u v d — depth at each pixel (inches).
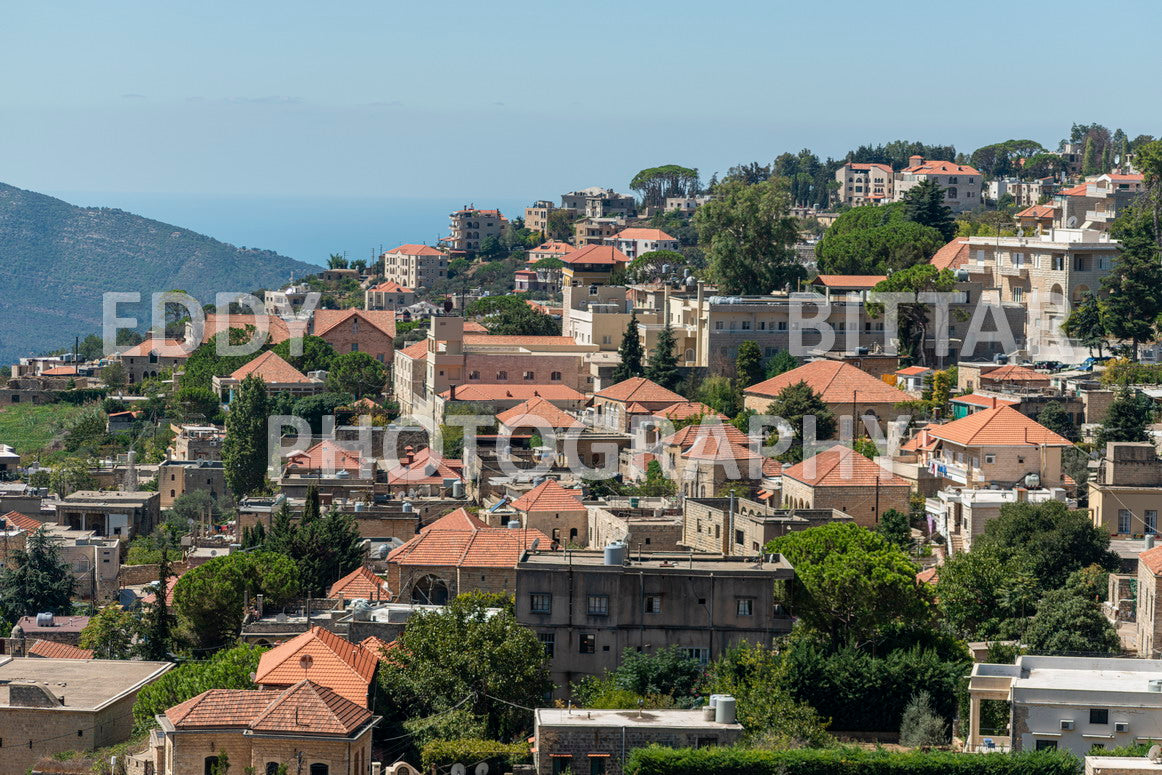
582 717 7554.1
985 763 7386.8
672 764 7214.6
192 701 7647.6
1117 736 7529.5
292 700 7524.6
